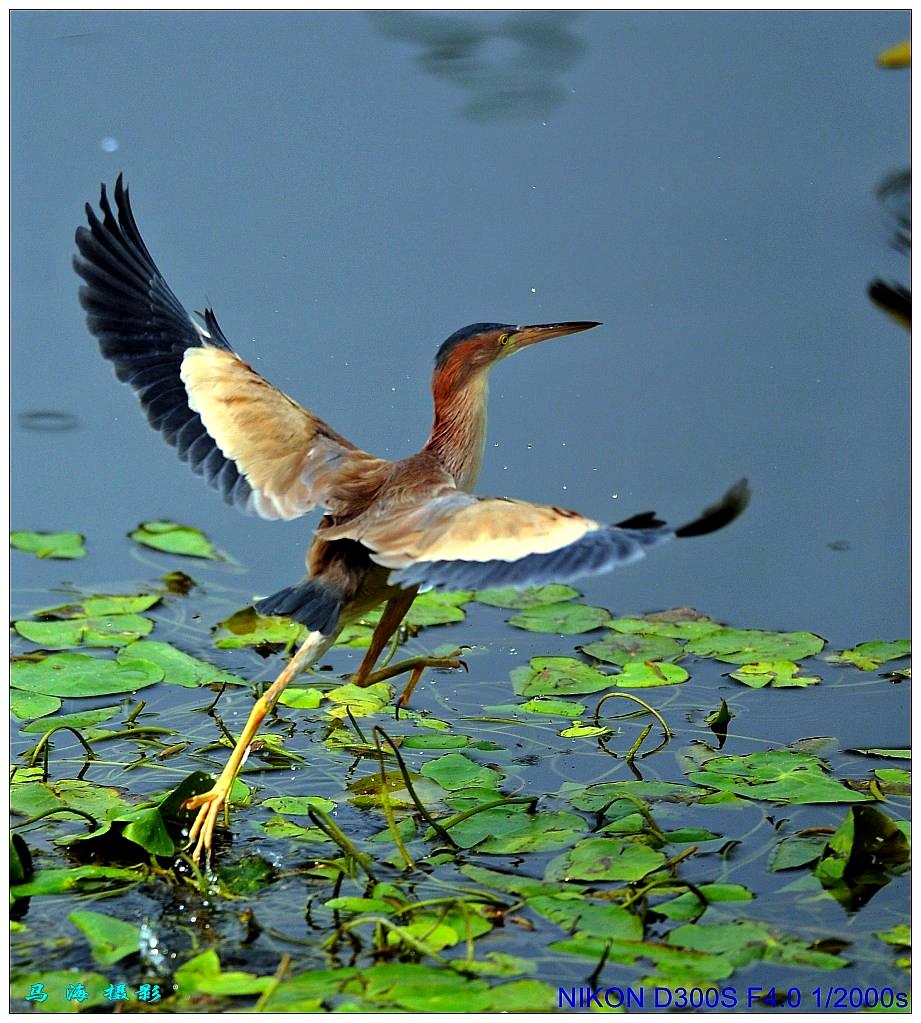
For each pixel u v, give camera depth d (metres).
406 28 21.16
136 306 11.03
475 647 12.55
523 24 21.05
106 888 8.75
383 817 9.70
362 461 10.37
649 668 11.78
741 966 7.77
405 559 9.10
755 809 9.72
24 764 10.36
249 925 8.32
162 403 10.78
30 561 13.77
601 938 7.99
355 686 11.59
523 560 8.63
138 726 11.04
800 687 11.59
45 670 11.45
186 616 12.93
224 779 9.29
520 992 7.39
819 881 8.74
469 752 10.58
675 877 8.79
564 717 11.22
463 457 11.36
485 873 8.88
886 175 18.14
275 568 13.99
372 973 7.59
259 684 11.76
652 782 10.04
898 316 14.20
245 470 10.41
